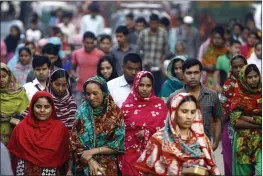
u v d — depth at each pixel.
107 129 14.35
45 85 17.73
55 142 14.74
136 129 15.95
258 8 36.34
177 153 13.00
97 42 28.17
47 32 47.72
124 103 16.16
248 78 16.50
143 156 13.19
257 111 16.64
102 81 14.29
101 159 14.43
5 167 12.57
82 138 14.33
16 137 14.75
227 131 17.28
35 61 17.64
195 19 41.06
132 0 48.16
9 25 42.31
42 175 14.69
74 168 14.58
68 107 16.22
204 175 12.67
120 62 24.22
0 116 16.70
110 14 52.03
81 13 53.59
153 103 16.09
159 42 28.45
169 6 55.16
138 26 31.11
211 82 25.44
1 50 30.45
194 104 12.98
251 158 16.78
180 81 18.34
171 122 13.02
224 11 40.72
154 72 28.05
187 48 33.56
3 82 16.72
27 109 16.39
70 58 27.92
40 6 56.00
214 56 25.72
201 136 13.11
